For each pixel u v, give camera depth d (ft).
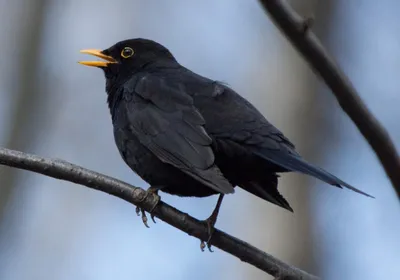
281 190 48.24
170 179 34.78
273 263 32.42
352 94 23.93
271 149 32.73
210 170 32.19
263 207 48.08
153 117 35.37
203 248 33.14
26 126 65.05
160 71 39.58
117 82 41.27
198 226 33.17
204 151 32.99
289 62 51.78
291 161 32.14
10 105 65.92
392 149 24.82
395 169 25.07
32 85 67.10
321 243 47.52
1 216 58.44
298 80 51.39
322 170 31.30
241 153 33.27
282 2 22.24
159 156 34.19
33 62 68.18
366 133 24.67
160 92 36.24
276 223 47.50
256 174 34.04
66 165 31.86
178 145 33.81
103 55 41.78
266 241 47.37
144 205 33.12
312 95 51.19
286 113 51.11
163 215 33.19
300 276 32.22
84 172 32.14
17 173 59.67
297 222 47.50
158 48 41.50
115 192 32.76
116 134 37.42
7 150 31.53
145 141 34.99
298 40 22.80
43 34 69.56
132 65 41.11
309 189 48.08
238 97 35.42
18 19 69.10
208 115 34.30
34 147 64.49
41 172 31.60
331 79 23.61
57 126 65.98
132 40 41.75
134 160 36.11
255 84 52.85
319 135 51.13
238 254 32.76
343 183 29.96
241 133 33.24
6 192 58.90
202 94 35.45
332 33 57.26
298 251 46.96
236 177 34.55
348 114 24.40
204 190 35.09
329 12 57.06
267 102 51.90
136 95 36.96
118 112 37.52
